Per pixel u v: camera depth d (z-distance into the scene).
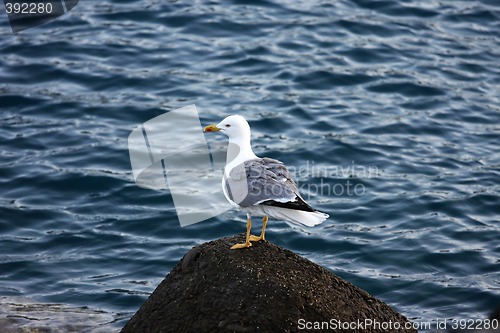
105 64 21.48
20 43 22.30
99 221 15.90
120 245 15.16
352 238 15.27
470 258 14.56
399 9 24.34
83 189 16.89
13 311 12.87
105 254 14.91
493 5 24.59
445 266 14.36
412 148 18.39
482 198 16.53
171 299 10.14
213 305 9.75
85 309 13.12
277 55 21.92
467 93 20.59
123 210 16.23
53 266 14.48
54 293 13.65
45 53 21.92
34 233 15.48
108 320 12.75
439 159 17.98
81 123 19.20
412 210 16.16
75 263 14.59
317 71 21.22
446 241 15.12
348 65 21.55
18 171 17.42
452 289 13.62
